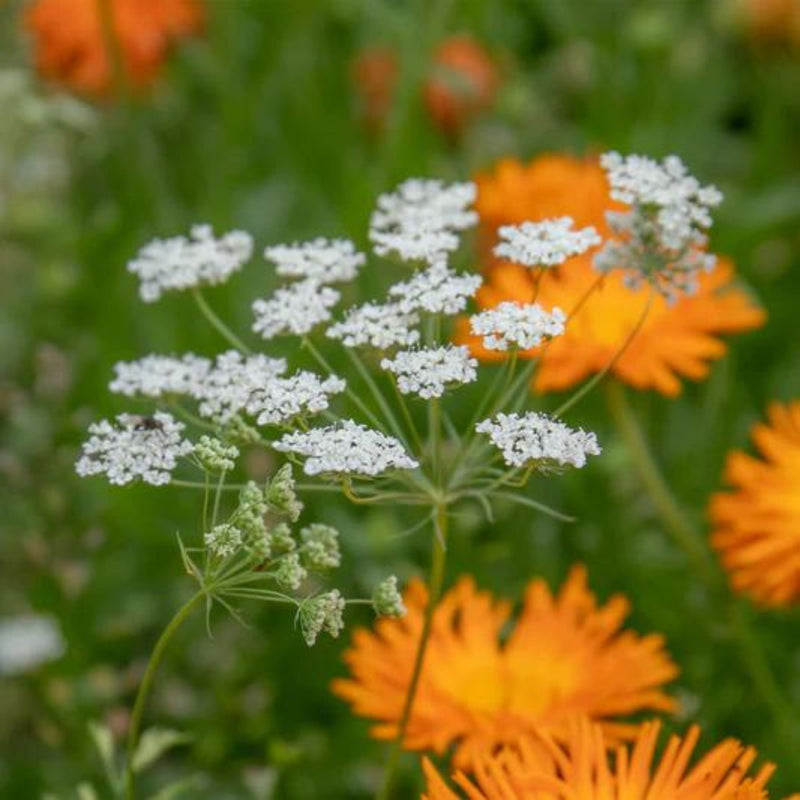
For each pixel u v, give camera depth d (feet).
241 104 4.44
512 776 2.69
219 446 2.61
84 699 3.42
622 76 4.74
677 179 2.77
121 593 3.49
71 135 4.43
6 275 4.04
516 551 3.51
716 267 3.24
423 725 2.99
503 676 3.05
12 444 3.51
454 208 2.83
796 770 3.19
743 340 4.03
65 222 4.15
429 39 4.25
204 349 3.74
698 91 4.93
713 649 3.36
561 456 2.62
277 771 3.24
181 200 4.58
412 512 3.52
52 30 4.32
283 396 2.64
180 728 3.43
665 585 3.43
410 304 2.69
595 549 3.51
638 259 2.77
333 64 4.90
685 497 3.62
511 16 5.13
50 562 3.47
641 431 3.69
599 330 3.19
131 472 2.61
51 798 3.00
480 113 4.49
